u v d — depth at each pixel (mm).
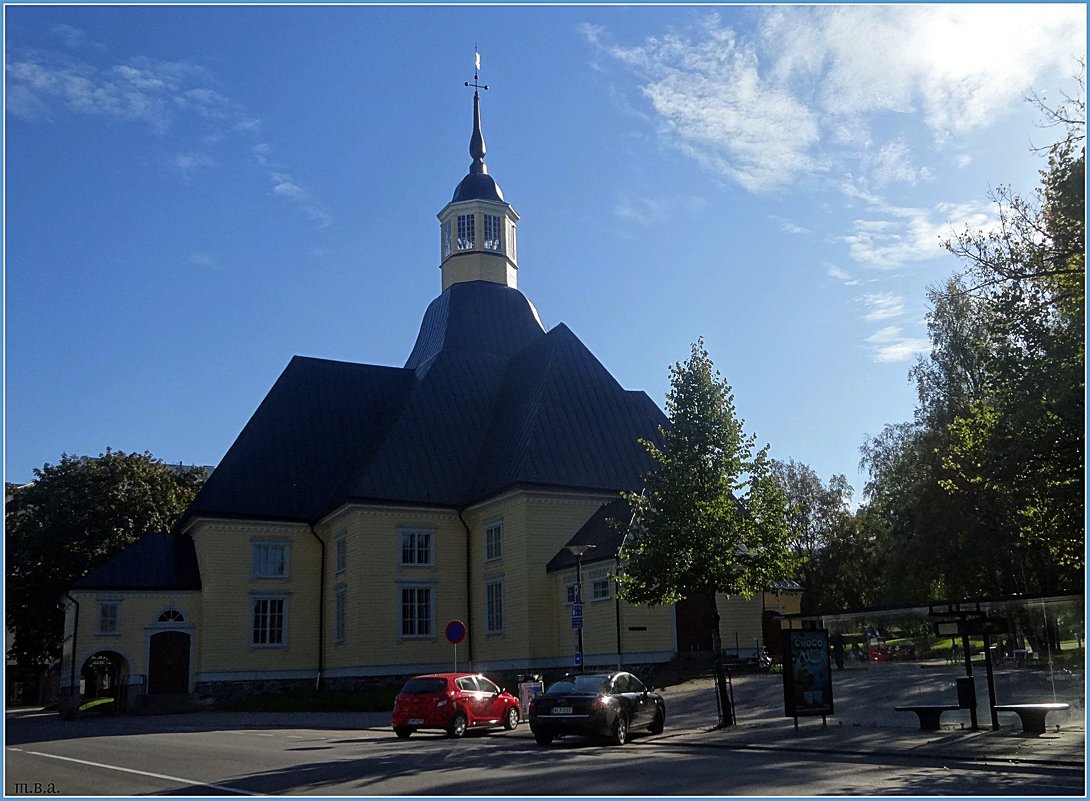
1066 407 22422
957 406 45312
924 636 23297
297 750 21594
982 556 41562
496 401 51344
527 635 40625
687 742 21328
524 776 15328
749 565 25375
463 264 57219
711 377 26688
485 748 21297
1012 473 24766
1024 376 23719
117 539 56656
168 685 45000
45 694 67562
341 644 44719
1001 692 22547
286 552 47812
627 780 14453
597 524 41062
